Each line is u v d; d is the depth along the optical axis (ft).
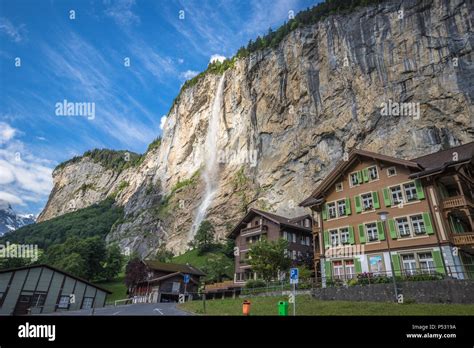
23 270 115.14
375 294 69.26
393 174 98.22
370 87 228.43
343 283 84.69
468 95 183.62
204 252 263.90
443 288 60.85
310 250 161.79
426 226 86.28
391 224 93.86
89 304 126.93
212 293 142.20
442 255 81.76
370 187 102.83
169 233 354.54
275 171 275.59
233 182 317.63
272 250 109.91
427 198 88.69
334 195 112.57
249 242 162.09
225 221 295.69
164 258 271.69
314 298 80.07
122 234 410.72
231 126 361.92
